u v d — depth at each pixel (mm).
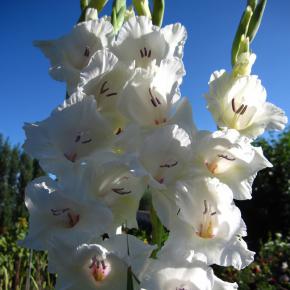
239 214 457
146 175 426
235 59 565
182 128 467
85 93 467
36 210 458
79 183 439
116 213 459
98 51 451
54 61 510
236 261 447
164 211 452
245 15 565
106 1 574
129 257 433
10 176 9961
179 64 474
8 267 1392
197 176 458
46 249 458
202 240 456
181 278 447
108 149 458
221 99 504
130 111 470
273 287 2293
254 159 486
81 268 444
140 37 491
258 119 513
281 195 5027
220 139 452
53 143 454
